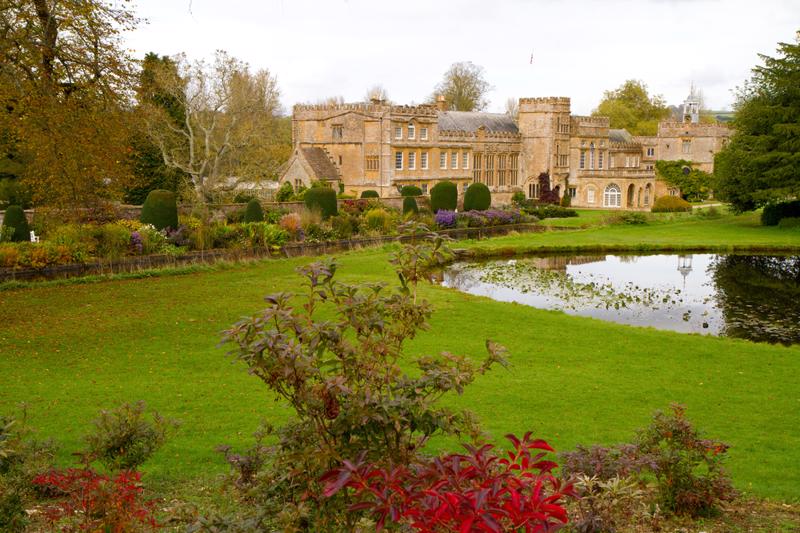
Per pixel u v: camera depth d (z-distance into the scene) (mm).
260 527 4969
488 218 48656
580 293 27953
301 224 37219
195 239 32719
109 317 20438
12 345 17109
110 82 22453
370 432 4934
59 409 12555
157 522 7301
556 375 15398
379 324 5316
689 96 104125
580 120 84938
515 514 3768
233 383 14414
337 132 68062
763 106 52156
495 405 13250
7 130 22938
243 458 7004
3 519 6512
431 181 71000
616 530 7230
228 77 49562
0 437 6414
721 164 54781
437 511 3703
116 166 23219
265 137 53594
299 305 22172
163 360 16094
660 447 8492
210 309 21781
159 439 7273
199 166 52875
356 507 4094
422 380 5242
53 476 6715
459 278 31422
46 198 26141
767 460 10680
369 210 44500
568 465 8031
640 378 15266
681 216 57375
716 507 8328
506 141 79875
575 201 84000
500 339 18656
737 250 41125
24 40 19891
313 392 4840
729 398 13938
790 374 15727
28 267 26406
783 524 8008
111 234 29188
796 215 52562
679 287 29469
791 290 28922
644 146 95625
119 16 22500
